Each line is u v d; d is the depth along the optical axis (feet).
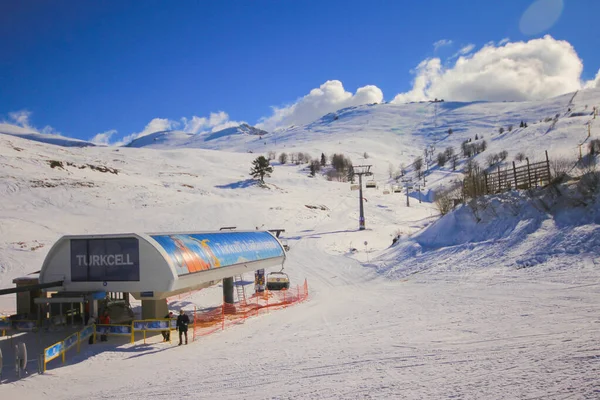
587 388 26.25
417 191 435.53
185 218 234.17
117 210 234.38
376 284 102.06
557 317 46.32
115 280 66.28
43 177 257.96
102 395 40.04
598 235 77.41
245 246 89.15
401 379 33.17
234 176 410.31
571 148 417.69
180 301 97.04
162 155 523.29
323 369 38.96
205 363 47.34
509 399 26.37
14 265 138.51
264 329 64.08
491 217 109.19
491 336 42.19
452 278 86.89
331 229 230.48
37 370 51.21
